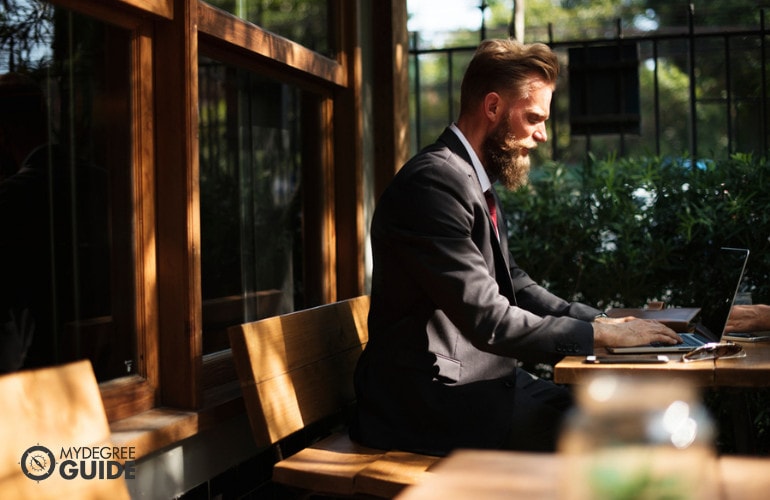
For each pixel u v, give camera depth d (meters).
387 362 2.47
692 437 0.79
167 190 2.41
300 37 3.34
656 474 0.76
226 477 2.60
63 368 1.57
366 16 3.90
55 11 2.21
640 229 4.18
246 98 3.04
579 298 4.37
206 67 2.78
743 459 1.20
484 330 2.31
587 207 4.27
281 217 3.31
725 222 4.04
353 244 3.73
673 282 4.18
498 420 2.40
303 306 3.49
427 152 2.57
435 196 2.44
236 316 2.95
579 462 0.79
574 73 4.93
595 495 0.76
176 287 2.41
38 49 2.18
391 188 2.54
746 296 2.94
